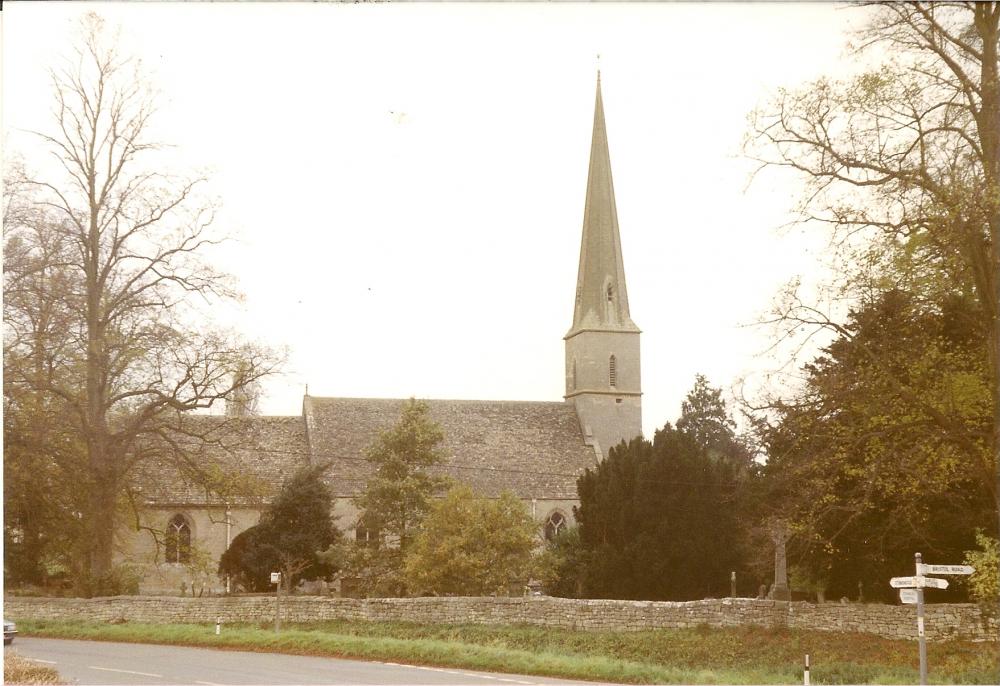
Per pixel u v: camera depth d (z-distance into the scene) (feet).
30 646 106.11
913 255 82.94
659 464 166.91
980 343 91.25
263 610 142.31
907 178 83.20
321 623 140.05
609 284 272.10
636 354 269.23
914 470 88.07
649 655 111.24
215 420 176.35
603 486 176.24
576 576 173.47
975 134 84.74
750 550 146.72
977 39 84.99
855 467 93.40
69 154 146.20
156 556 171.63
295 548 182.60
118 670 80.33
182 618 140.56
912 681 81.51
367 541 176.55
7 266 137.80
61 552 155.02
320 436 238.89
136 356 146.00
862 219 85.40
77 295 144.56
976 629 102.58
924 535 102.12
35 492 144.97
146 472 171.01
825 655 102.17
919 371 88.28
